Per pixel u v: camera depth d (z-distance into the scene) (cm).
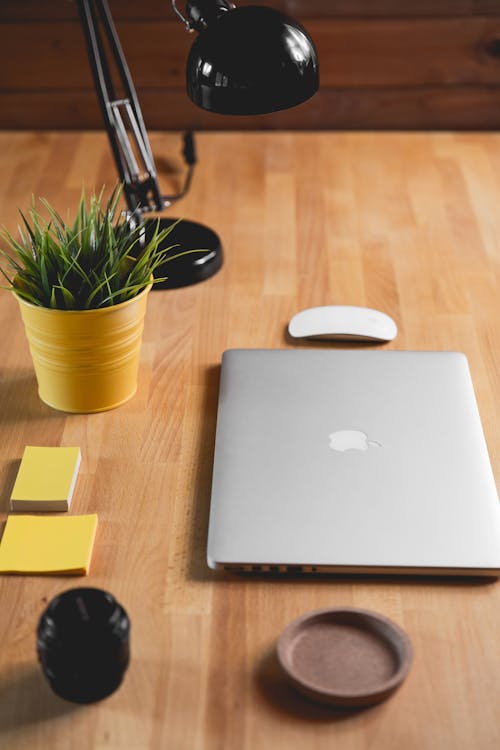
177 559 113
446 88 230
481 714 96
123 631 94
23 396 138
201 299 161
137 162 205
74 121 235
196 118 233
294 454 122
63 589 109
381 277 167
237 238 178
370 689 95
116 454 128
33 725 95
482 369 144
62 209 188
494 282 166
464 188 196
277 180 199
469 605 107
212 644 103
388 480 119
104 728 94
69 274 126
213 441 130
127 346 131
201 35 138
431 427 127
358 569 109
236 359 139
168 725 95
